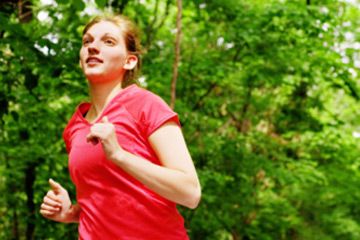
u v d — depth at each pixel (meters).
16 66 4.82
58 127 7.47
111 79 1.69
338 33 8.25
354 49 8.02
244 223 9.54
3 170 7.20
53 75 4.56
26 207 7.60
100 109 1.72
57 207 1.95
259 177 9.93
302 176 8.69
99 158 1.59
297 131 9.85
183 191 1.52
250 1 8.46
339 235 10.27
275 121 10.32
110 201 1.60
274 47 7.95
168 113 1.60
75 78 6.61
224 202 8.85
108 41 1.69
